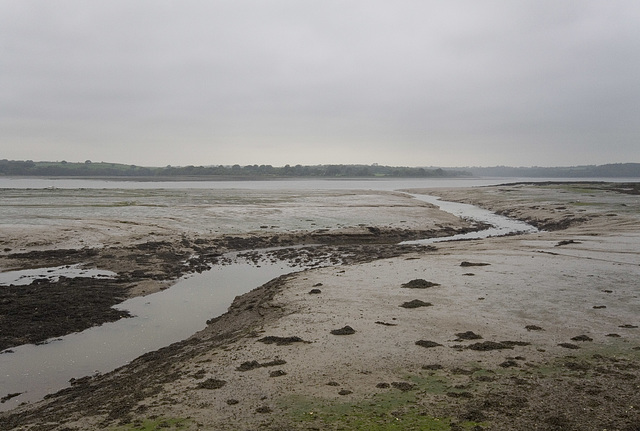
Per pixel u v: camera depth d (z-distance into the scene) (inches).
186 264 1312.7
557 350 554.3
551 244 1382.9
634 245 1310.3
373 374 490.6
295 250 1568.7
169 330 773.3
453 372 492.4
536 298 792.3
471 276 971.9
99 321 805.9
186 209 2389.3
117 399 459.2
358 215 2332.7
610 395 427.2
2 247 1355.8
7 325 768.3
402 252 1435.8
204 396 444.8
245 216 2192.4
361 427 374.6
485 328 642.8
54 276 1115.9
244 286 1075.3
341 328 647.8
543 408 403.9
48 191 3836.1
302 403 422.9
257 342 605.0
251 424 384.5
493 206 3053.6
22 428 409.7
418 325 659.4
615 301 765.9
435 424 378.3
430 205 2982.3
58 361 644.1
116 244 1455.5
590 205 2532.0
